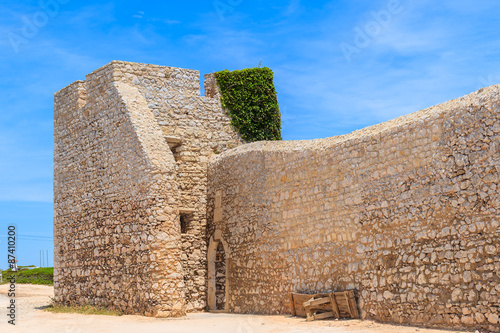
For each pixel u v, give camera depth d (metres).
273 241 19.53
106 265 21.77
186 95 24.16
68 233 24.11
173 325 16.81
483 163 13.38
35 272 43.94
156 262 19.45
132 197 20.78
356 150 16.70
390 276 15.22
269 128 25.47
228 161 22.30
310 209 18.14
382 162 15.88
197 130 24.09
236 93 25.09
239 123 24.95
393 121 16.11
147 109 22.16
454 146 14.03
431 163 14.52
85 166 23.45
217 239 22.50
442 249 13.99
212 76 25.50
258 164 20.59
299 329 14.98
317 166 18.02
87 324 17.28
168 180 20.17
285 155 19.38
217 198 22.77
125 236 20.92
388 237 15.46
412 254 14.70
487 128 13.37
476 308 13.05
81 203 23.50
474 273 13.20
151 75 23.52
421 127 14.86
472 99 13.92
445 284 13.79
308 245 18.11
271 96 25.69
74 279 23.55
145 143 20.70
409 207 14.96
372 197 16.06
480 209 13.30
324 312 16.69
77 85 24.38
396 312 14.91
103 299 21.81
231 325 16.47
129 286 20.48
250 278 20.45
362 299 15.98
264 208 20.08
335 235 17.14
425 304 14.19
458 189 13.83
